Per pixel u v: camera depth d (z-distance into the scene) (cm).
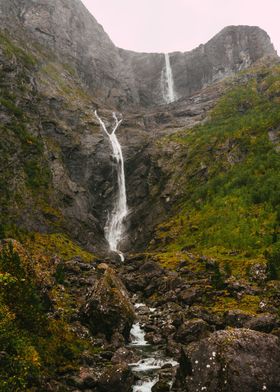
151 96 18425
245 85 15150
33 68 12825
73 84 14750
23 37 14738
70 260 7719
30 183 9344
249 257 6806
